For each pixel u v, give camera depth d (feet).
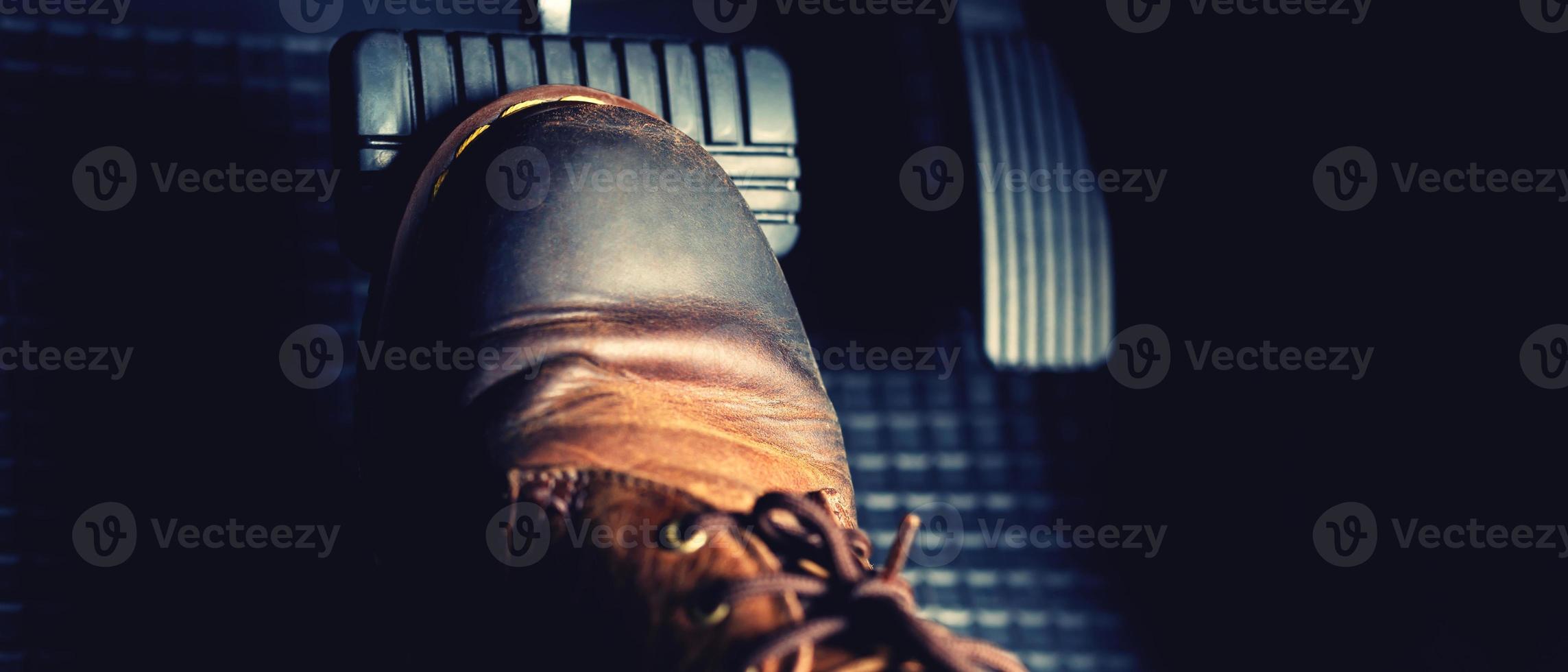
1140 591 2.69
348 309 2.57
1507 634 2.50
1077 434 2.81
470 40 1.97
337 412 2.52
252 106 2.61
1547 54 2.43
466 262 1.73
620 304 1.73
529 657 1.58
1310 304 2.69
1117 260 2.73
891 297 2.82
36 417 2.39
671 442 1.65
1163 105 2.68
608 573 1.58
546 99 1.89
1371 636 2.58
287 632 2.37
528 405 1.65
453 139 1.85
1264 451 2.74
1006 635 2.66
